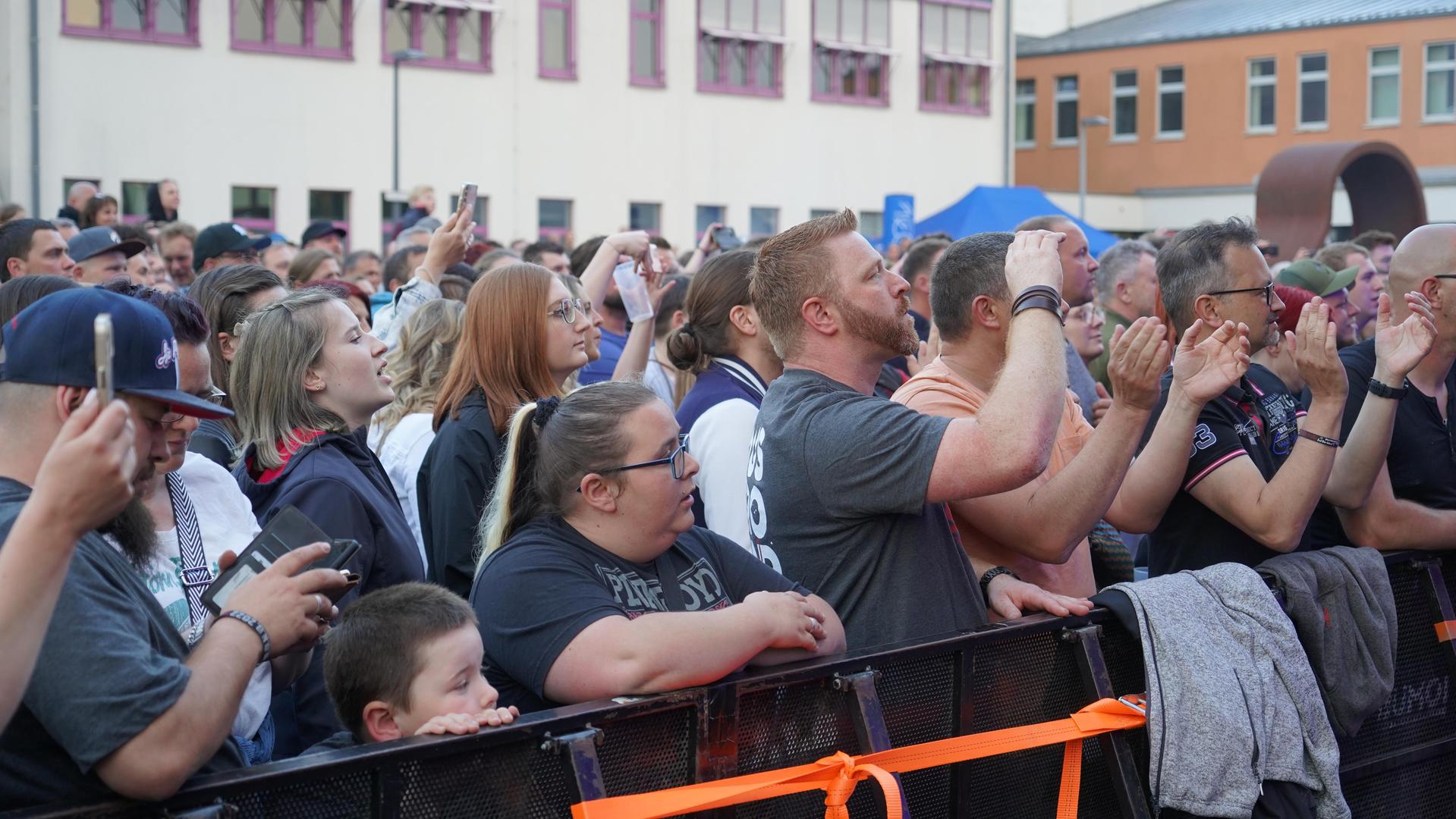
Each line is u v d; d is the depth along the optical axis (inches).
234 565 83.0
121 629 69.2
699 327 150.6
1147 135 1325.0
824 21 1027.9
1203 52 1284.4
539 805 78.5
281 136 796.0
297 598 76.0
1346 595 121.0
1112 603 108.5
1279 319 168.9
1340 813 110.0
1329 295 255.0
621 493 94.1
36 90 714.8
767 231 1009.5
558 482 95.4
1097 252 721.6
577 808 78.7
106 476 60.1
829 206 1037.8
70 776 68.8
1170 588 109.3
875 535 102.5
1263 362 168.7
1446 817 136.6
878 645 101.4
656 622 85.5
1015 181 1406.3
